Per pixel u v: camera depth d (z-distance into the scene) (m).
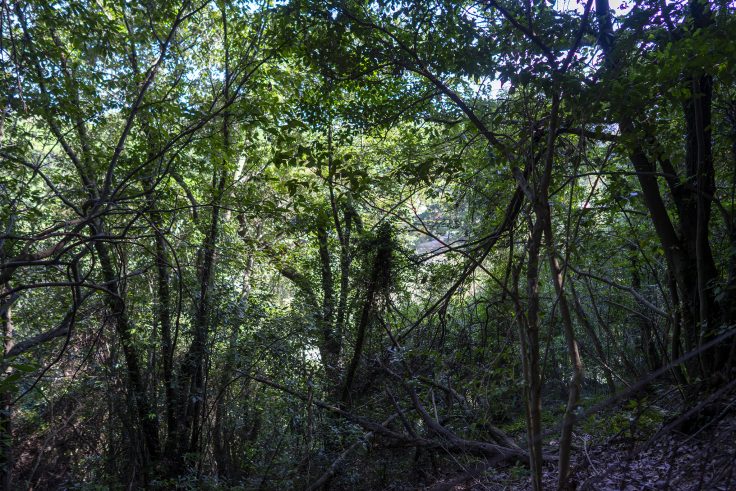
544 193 5.15
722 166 9.26
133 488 12.30
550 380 14.89
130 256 12.28
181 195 13.03
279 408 12.12
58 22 9.43
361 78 9.36
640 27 6.05
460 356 8.59
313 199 14.17
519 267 5.41
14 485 11.59
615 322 13.26
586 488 5.06
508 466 9.09
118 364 12.88
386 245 11.66
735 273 7.69
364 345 12.84
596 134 6.71
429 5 8.23
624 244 10.78
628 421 6.99
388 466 10.95
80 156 11.35
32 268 9.78
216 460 13.10
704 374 7.20
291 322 12.95
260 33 10.81
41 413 12.49
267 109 10.14
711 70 5.90
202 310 12.30
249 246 12.83
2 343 10.61
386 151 14.29
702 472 4.45
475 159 10.23
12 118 9.91
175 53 12.25
